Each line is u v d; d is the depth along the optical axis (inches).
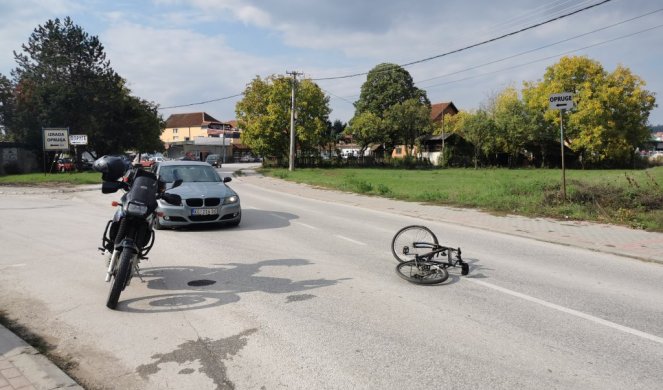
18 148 1622.8
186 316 199.0
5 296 225.3
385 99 2701.8
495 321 196.7
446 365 155.5
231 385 141.8
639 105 2027.6
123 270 202.5
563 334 183.5
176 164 488.4
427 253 275.7
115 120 1795.0
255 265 289.4
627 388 141.6
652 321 199.0
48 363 150.6
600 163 2164.1
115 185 236.8
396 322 194.1
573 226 446.0
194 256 312.8
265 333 181.0
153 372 150.2
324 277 262.7
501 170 1939.0
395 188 900.0
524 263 305.6
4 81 1738.4
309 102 1989.4
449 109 3373.5
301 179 1226.6
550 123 2138.3
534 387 141.5
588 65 2014.0
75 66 1701.5
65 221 469.4
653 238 382.6
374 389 139.5
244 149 3750.0
